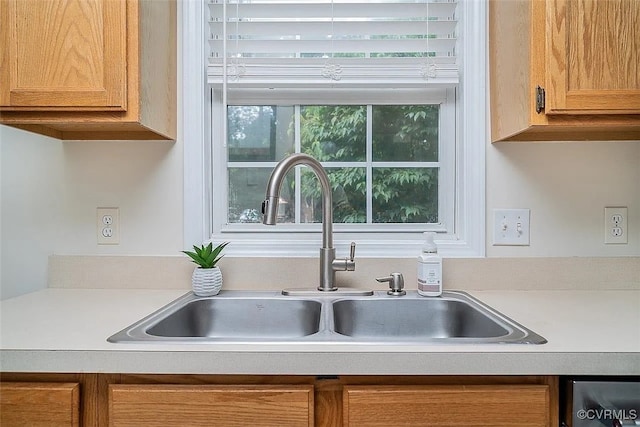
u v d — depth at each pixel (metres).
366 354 0.73
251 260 1.29
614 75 1.01
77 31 1.03
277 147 1.44
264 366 0.73
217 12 1.39
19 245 1.29
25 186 1.29
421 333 1.17
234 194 1.44
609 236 1.31
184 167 1.32
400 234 1.39
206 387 0.73
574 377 0.72
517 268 1.28
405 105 1.43
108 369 0.73
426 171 1.44
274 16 1.40
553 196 1.32
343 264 1.23
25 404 0.74
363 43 1.39
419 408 0.73
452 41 1.39
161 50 1.21
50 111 1.04
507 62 1.19
